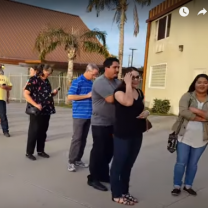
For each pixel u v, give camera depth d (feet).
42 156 18.88
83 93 15.72
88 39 56.75
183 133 13.21
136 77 11.55
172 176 16.21
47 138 24.81
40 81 17.87
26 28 82.17
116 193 12.37
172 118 42.86
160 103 49.73
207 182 15.52
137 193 13.64
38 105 17.26
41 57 57.00
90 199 12.66
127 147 11.84
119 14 56.49
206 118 12.90
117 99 11.42
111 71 12.62
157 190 14.07
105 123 13.38
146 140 25.81
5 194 12.88
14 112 42.80
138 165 18.07
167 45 51.57
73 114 15.93
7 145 21.66
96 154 13.65
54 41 55.42
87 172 16.16
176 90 48.67
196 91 13.28
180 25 47.96
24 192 13.17
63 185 14.16
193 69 44.86
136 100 11.70
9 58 68.03
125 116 11.63
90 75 15.81
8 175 15.26
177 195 13.43
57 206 11.89
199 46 43.65
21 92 65.16
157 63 55.01
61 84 64.44
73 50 56.29
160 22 55.11
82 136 16.37
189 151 13.50
